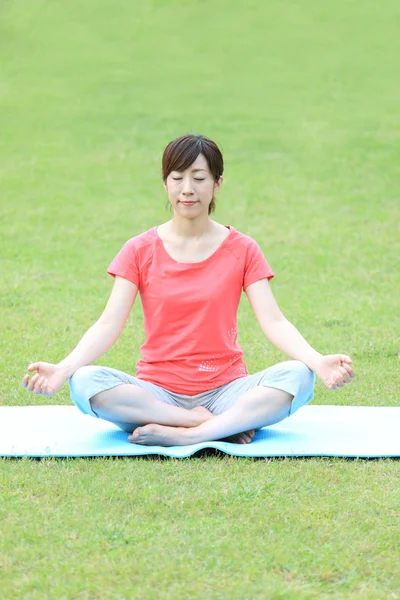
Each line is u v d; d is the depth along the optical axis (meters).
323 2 28.48
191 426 5.68
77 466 5.21
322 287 10.50
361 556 4.21
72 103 20.69
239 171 16.22
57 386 5.52
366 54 24.44
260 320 5.89
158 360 5.89
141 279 5.90
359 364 7.84
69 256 11.82
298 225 13.27
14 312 9.51
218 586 3.93
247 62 23.95
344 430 5.87
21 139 18.17
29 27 26.31
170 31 26.30
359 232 12.86
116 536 4.32
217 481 5.03
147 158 17.12
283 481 5.04
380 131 18.59
